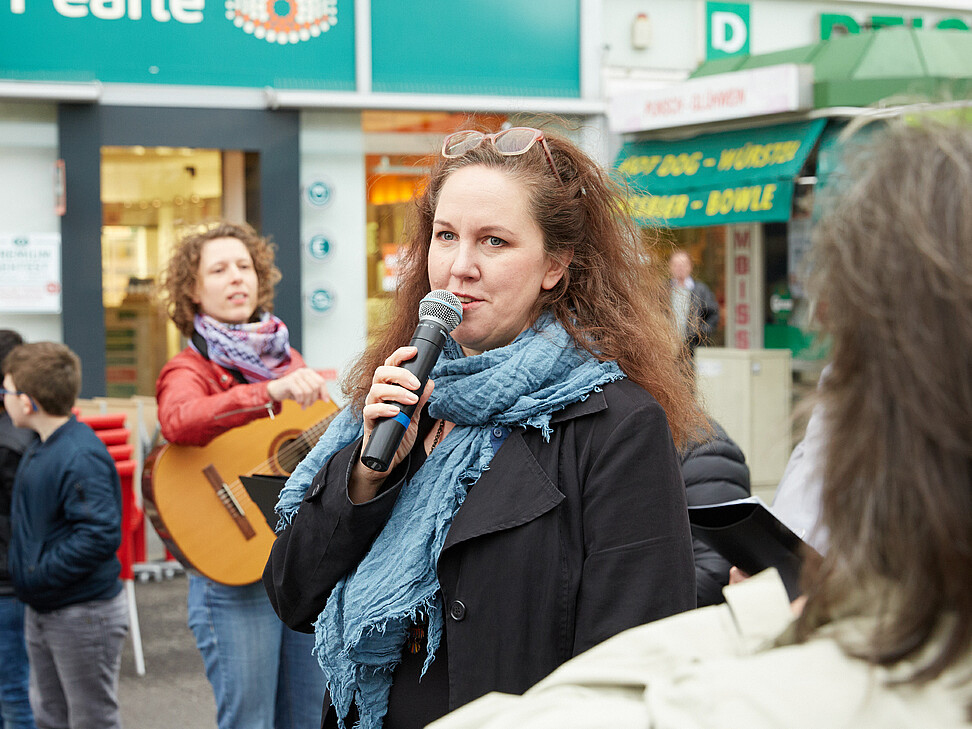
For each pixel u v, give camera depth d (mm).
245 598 3400
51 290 7539
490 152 1916
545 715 784
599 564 1664
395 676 1789
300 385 3523
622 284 1962
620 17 9164
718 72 9297
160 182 7789
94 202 7586
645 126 8844
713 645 877
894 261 706
